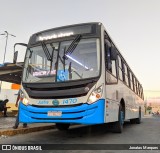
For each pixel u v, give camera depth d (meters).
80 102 8.26
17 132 10.45
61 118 8.32
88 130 12.40
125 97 12.74
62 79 8.73
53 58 9.26
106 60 9.17
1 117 20.45
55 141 8.71
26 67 9.60
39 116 8.57
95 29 9.27
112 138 9.57
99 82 8.45
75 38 9.31
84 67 8.74
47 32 9.91
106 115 8.66
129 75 14.83
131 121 19.94
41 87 8.76
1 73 17.86
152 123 20.67
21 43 10.27
